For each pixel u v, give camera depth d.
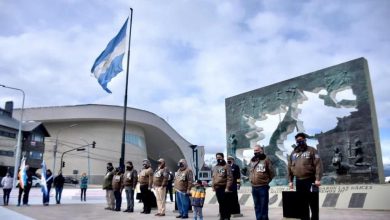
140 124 78.00
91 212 13.09
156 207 14.49
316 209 7.81
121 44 21.47
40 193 29.91
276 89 18.31
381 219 9.31
